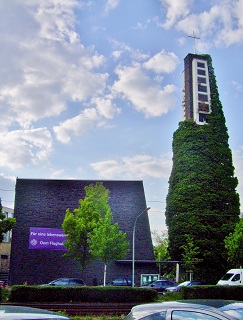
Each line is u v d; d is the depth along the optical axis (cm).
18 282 4450
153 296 2480
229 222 5369
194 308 529
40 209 4788
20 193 4844
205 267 5056
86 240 3906
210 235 5206
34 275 4488
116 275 4478
